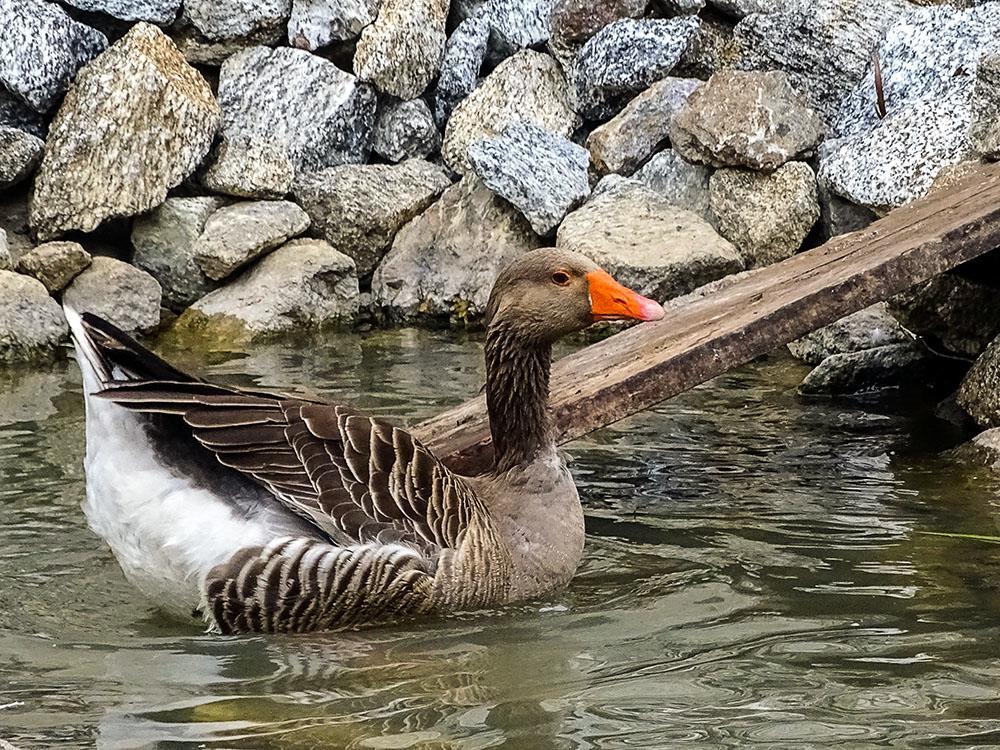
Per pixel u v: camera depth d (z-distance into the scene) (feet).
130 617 17.76
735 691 15.38
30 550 20.13
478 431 22.26
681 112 38.22
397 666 16.16
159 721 14.55
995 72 31.50
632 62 40.65
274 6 41.98
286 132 41.14
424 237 39.65
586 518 22.12
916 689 15.37
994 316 28.78
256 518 16.79
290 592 16.79
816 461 25.21
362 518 16.96
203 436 16.49
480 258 38.70
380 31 41.91
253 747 13.87
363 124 42.09
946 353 30.45
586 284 19.25
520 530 18.65
